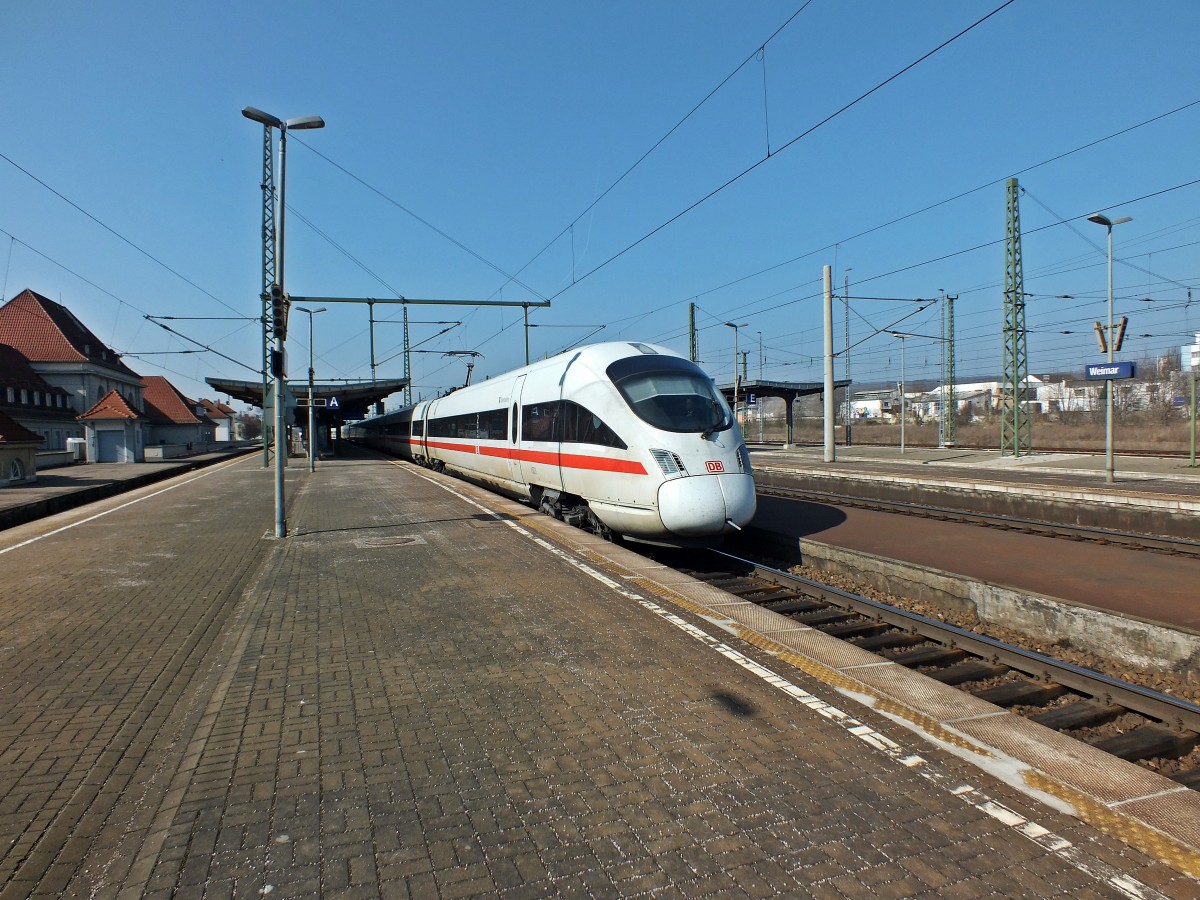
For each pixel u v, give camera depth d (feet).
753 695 15.78
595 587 25.67
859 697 15.62
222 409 367.04
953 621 26.35
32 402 144.87
